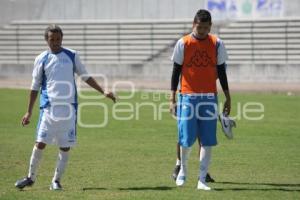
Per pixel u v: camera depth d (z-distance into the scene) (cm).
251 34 10881
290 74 9962
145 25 11488
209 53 2886
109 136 4803
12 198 2681
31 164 2880
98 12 12125
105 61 11506
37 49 11906
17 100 7500
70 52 2866
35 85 2862
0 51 12069
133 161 3716
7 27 12119
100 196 2720
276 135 4834
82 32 11731
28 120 2886
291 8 11081
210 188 2905
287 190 2892
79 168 3478
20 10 12325
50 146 4256
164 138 4691
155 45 11350
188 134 2912
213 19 11319
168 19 11719
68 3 12225
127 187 2952
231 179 3184
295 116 6012
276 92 8462
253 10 11188
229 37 10962
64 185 3006
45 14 12288
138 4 11925
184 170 2984
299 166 3556
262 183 3075
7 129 5206
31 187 2966
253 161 3716
